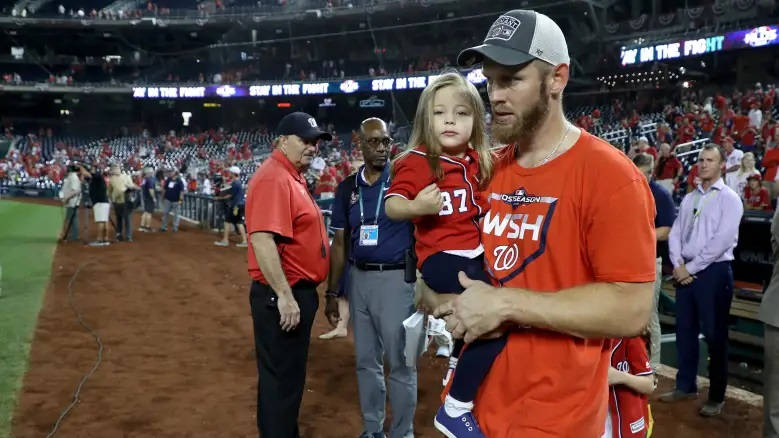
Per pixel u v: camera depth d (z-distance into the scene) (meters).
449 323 1.70
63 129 50.47
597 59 32.91
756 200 8.70
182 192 18.20
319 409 4.67
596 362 1.68
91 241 15.24
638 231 1.57
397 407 3.78
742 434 4.19
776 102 19.03
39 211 24.34
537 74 1.63
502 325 1.72
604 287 1.57
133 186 15.35
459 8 39.25
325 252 3.50
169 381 5.27
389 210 2.18
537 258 1.70
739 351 6.77
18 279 10.01
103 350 6.18
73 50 53.47
